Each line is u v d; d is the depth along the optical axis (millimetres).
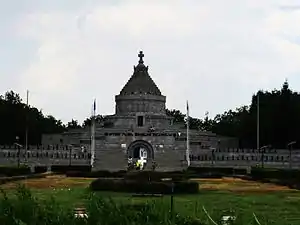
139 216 12062
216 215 13047
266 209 41469
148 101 171375
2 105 174375
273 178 88812
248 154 147375
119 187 59906
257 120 161375
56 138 171125
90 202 12281
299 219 34562
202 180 89750
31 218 11695
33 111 195625
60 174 110750
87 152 149750
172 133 152750
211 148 157500
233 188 69500
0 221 11383
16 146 144875
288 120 158375
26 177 90500
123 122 167250
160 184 59312
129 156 149500
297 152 145500
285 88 163500
